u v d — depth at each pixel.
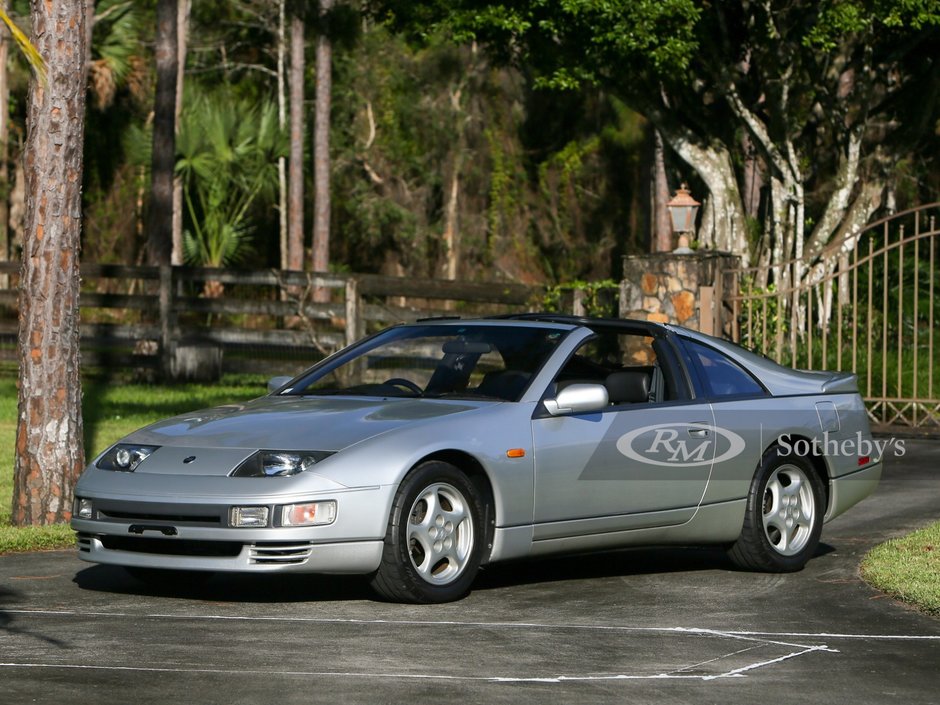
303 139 126.69
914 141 61.31
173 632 18.58
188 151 112.31
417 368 23.64
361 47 133.12
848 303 55.81
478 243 140.75
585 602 21.34
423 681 16.00
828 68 61.41
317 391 23.92
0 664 16.61
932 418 44.97
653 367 24.50
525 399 22.16
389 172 139.62
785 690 15.95
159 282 65.31
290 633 18.56
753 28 56.78
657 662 17.27
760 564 24.38
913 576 22.91
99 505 20.58
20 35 24.70
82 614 19.88
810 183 68.94
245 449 20.42
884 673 16.84
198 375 64.62
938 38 59.19
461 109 138.75
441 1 57.50
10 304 71.06
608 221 140.38
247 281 64.38
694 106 61.75
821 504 25.36
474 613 20.22
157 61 69.69
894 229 66.12
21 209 114.62
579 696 15.48
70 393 28.61
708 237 63.88
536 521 21.81
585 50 54.97
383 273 141.50
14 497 28.64
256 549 19.58
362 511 19.86
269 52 137.00
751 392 25.05
